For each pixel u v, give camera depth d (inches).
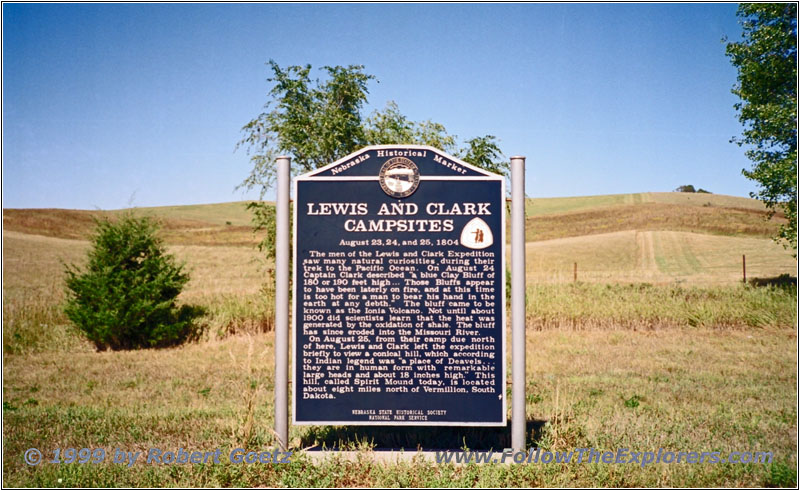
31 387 498.9
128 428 357.1
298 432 332.5
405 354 292.2
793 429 343.6
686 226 2278.5
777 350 644.1
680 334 767.1
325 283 294.8
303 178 297.1
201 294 981.2
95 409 409.1
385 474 271.6
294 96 713.6
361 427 346.9
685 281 1187.9
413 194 294.7
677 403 411.8
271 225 740.7
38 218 2172.7
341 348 293.3
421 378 291.4
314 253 295.6
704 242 1904.5
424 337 292.4
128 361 628.7
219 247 1894.7
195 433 341.7
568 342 711.7
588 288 1039.6
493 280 291.3
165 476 276.7
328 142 681.0
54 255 1557.6
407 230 293.9
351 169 296.8
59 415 390.3
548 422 327.9
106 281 735.1
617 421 355.3
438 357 291.4
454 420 289.7
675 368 548.1
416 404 291.1
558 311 852.0
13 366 605.0
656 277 1280.8
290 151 698.2
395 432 341.1
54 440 338.0
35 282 1147.9
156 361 625.9
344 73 721.0
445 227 293.1
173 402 436.8
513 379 290.2
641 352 637.3
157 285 756.0
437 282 292.5
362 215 295.4
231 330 810.2
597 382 486.6
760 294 940.6
